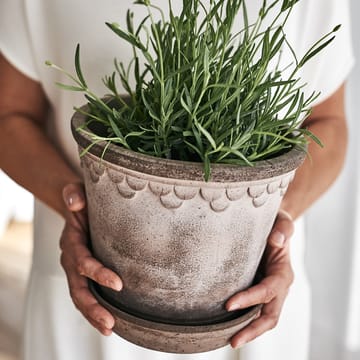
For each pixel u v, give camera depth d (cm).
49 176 74
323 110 89
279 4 72
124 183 47
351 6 114
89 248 60
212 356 86
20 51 79
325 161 83
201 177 45
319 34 81
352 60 86
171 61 50
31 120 83
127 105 54
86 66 75
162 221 47
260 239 51
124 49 74
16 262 194
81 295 56
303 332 90
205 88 45
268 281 56
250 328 56
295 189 77
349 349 136
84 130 49
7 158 78
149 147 49
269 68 75
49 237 86
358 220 126
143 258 49
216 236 48
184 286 50
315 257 133
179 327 51
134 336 53
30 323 89
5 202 204
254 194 47
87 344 87
